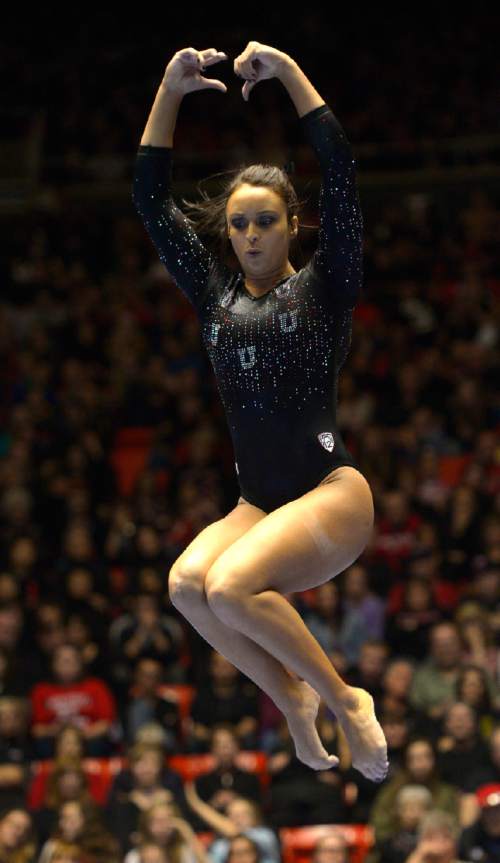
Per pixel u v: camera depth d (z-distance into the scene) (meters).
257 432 5.43
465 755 11.97
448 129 25.81
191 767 12.57
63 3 30.08
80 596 14.77
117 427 19.39
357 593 14.45
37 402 19.02
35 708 13.27
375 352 19.95
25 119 26.27
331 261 5.39
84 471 17.84
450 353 19.84
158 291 22.05
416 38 28.83
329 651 13.59
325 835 10.91
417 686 13.06
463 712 12.05
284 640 5.01
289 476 5.41
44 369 19.84
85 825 11.34
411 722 12.62
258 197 5.46
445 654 13.09
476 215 23.17
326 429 5.41
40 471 17.70
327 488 5.30
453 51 28.12
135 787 11.97
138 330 20.84
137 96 27.95
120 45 29.61
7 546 16.16
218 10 29.95
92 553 16.05
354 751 5.12
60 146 26.61
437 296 21.47
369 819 11.91
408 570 14.95
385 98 27.20
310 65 28.55
